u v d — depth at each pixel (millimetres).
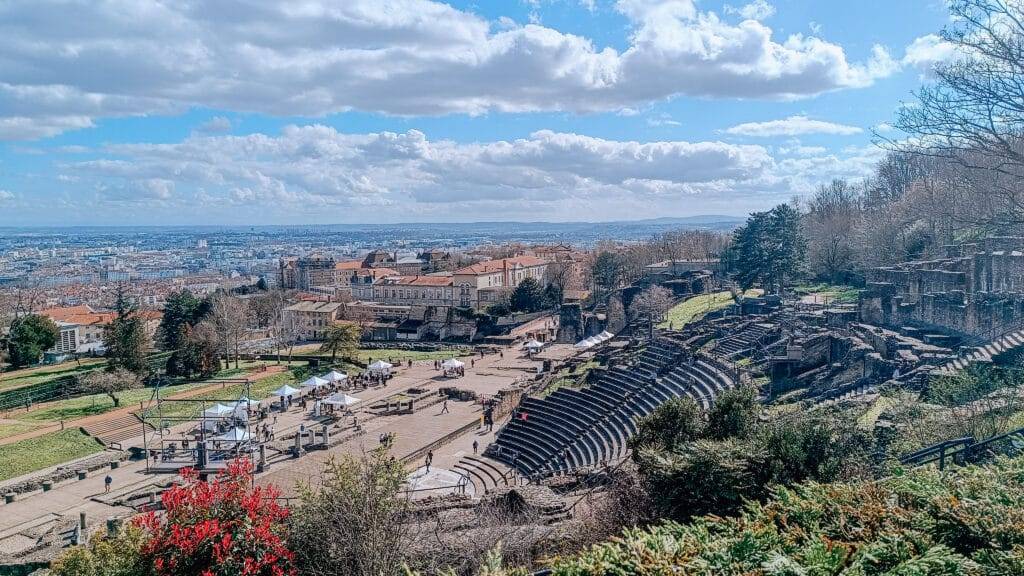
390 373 100812
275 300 173625
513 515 30047
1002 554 11367
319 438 66438
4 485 57781
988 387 33000
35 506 54094
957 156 33969
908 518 13031
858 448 23438
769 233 103375
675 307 118062
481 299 177875
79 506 53656
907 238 85312
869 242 91625
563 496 34375
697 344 70062
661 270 153500
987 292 50125
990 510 12859
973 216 46406
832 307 74438
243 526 19094
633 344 81688
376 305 176500
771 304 87938
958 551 12625
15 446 70438
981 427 25516
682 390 53875
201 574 18312
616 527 23047
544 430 59375
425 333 150500
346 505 20875
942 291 56219
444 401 82000
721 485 21406
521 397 75875
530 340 123562
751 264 104812
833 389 43688
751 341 64688
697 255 175500
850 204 145000
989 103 31297
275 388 97500
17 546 45906
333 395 78188
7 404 95000
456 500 36062
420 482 52188
